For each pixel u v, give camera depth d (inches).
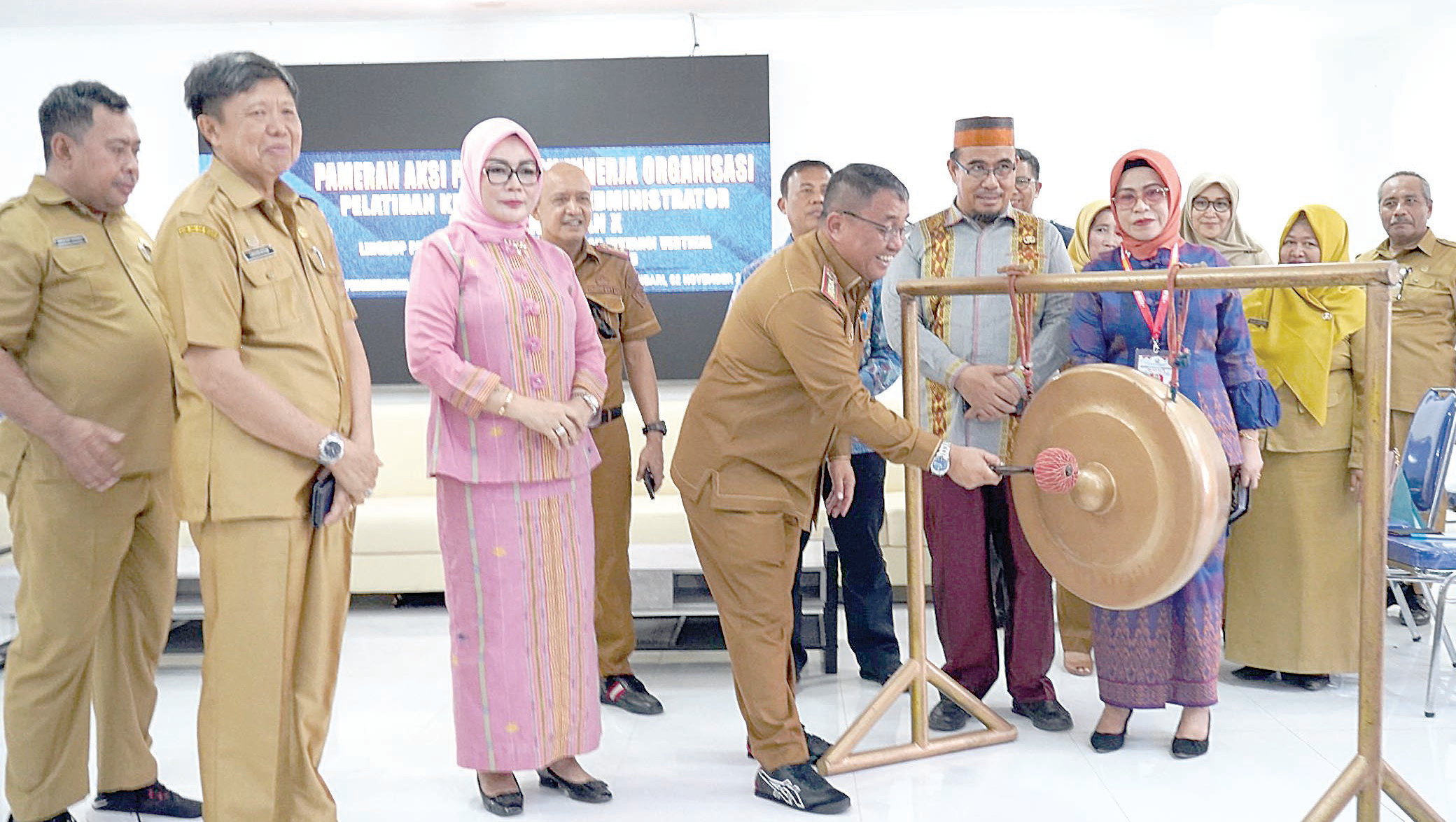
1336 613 136.2
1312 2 208.2
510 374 100.5
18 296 91.0
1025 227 126.4
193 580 156.8
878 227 98.0
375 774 115.4
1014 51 216.1
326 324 89.8
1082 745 119.2
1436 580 132.1
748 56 212.2
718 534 103.5
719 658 158.2
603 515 134.5
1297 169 222.2
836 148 218.5
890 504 185.6
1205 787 107.3
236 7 204.7
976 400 120.4
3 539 174.1
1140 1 210.7
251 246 84.4
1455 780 109.4
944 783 109.3
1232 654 142.3
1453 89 223.3
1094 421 98.3
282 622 85.4
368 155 215.2
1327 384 135.3
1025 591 123.9
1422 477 146.0
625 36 218.5
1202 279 94.0
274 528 84.8
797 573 143.7
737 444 102.5
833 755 111.5
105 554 97.1
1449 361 172.6
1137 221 115.6
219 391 82.4
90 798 109.2
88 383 94.9
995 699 135.1
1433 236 173.8
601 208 215.5
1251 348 118.1
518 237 104.9
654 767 115.6
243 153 84.5
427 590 181.2
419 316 98.0
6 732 98.0
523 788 111.0
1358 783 89.4
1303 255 137.7
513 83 214.1
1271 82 220.8
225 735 85.0
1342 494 135.9
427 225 216.2
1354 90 222.7
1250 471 116.5
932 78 216.8
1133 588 97.2
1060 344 124.6
